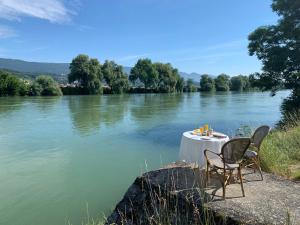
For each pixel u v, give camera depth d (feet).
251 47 71.87
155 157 34.19
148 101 138.72
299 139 24.35
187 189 14.10
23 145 40.78
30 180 26.25
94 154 35.65
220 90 338.54
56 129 54.29
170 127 57.00
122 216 14.23
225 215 11.86
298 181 16.55
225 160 13.69
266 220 11.49
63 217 19.10
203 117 74.84
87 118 70.28
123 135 48.14
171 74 267.39
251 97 191.83
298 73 62.49
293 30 65.16
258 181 15.70
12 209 20.35
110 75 219.41
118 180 26.18
